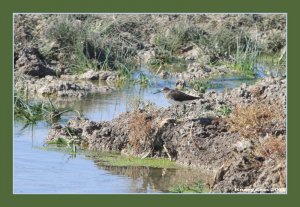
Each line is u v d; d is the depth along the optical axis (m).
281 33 85.81
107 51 75.00
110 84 69.88
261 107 50.12
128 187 44.50
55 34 76.19
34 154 50.31
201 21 88.44
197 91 63.94
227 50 81.25
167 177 46.09
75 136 52.84
